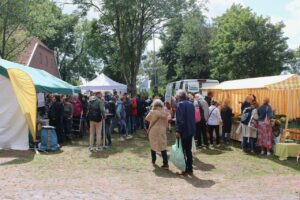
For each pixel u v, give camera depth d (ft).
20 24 84.99
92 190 24.20
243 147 41.57
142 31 97.30
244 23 138.10
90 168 31.68
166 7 90.84
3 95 40.86
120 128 52.21
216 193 23.67
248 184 26.30
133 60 99.96
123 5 88.12
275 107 53.78
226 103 46.85
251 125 40.29
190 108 29.71
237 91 58.03
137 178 28.12
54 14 98.02
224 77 144.97
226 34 143.02
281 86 41.96
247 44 133.90
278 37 137.49
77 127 53.42
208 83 78.59
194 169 31.81
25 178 27.35
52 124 47.03
